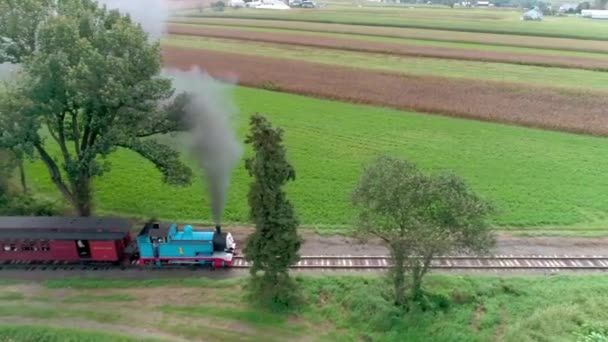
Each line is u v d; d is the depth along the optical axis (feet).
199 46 377.71
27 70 105.19
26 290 103.30
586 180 155.22
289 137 193.06
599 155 175.42
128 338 88.12
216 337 89.97
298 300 99.45
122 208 138.21
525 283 104.99
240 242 122.21
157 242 108.06
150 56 112.57
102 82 105.50
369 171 92.58
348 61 329.72
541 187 150.51
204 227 129.80
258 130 83.20
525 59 330.95
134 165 165.89
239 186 150.61
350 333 92.32
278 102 241.55
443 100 239.91
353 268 111.65
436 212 87.56
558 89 254.06
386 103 237.04
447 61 332.80
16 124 101.04
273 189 87.15
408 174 89.15
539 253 117.60
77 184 122.31
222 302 99.55
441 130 202.59
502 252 117.70
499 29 473.26
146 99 112.57
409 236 86.33
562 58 334.65
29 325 91.76
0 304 98.17
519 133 199.00
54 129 119.96
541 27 495.41
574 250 119.03
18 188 144.25
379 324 92.89
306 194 146.61
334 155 175.83
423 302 96.84
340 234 126.31
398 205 87.15
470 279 105.81
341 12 652.07
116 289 103.65
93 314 95.40
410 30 470.80
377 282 104.83
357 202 92.94
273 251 90.58
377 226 90.89
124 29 111.04
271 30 462.19
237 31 451.12
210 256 109.09
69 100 108.68
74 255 110.32
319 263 113.60
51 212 132.77
